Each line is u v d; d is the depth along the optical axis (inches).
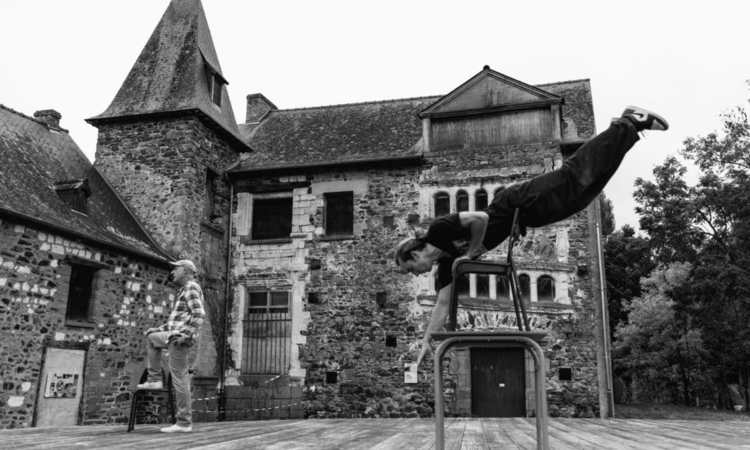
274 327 593.6
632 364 948.6
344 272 587.2
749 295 734.5
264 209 632.4
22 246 410.6
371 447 186.2
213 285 592.1
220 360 589.0
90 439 203.6
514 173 562.9
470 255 110.2
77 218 478.3
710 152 791.1
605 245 1119.6
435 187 581.0
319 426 306.5
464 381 533.6
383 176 597.0
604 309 528.4
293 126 709.3
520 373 527.5
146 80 623.5
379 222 588.7
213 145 616.7
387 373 556.7
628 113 115.3
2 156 470.0
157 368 245.4
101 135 605.6
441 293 119.0
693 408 685.3
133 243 520.1
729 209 763.4
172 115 584.7
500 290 545.6
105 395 467.2
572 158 115.1
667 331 908.0
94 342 461.4
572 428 304.5
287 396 570.9
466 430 282.5
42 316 420.2
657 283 943.0
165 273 545.6
